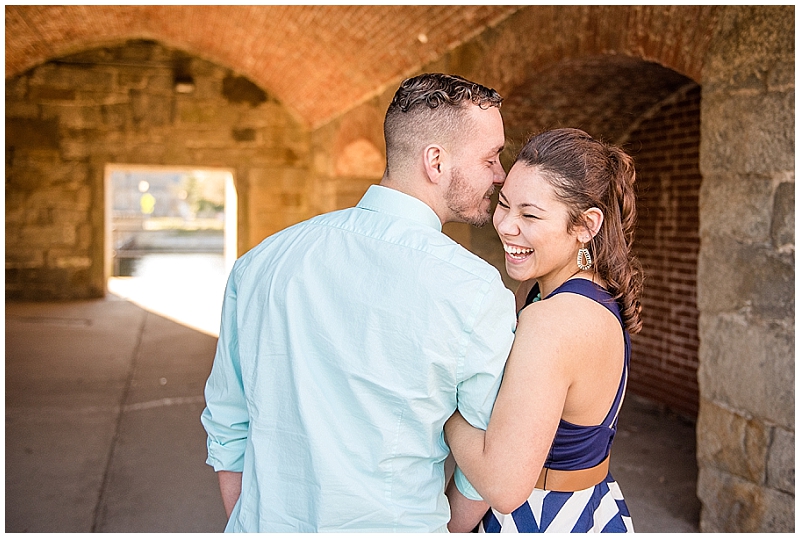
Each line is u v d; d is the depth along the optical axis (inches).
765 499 94.0
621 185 50.9
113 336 274.7
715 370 101.7
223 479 50.4
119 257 612.7
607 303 48.5
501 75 168.1
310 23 243.9
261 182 368.2
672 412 187.8
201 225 1071.6
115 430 167.6
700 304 103.8
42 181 347.6
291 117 367.6
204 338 275.3
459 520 48.9
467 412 43.1
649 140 195.3
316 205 356.2
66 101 345.7
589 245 50.8
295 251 45.6
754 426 95.5
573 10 137.1
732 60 96.3
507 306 42.4
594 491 50.9
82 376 215.2
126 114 352.5
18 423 169.6
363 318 41.9
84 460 147.9
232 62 349.1
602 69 151.9
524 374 43.0
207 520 121.5
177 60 353.7
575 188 48.2
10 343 255.0
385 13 201.3
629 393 207.0
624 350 50.1
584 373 45.9
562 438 49.1
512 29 162.2
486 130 46.3
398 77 237.9
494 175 48.0
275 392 44.4
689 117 179.5
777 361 91.5
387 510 42.2
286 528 43.2
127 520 120.5
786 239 89.5
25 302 346.0
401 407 41.6
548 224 48.7
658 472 143.9
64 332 277.9
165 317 319.3
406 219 44.1
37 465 144.3
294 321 43.8
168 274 497.0
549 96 170.7
